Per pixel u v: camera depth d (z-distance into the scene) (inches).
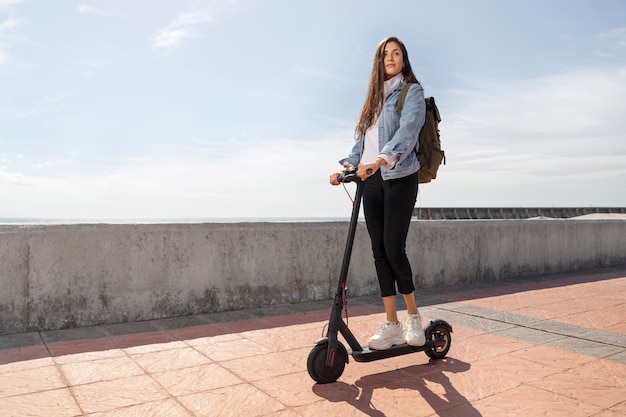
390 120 106.4
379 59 108.9
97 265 148.3
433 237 221.0
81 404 88.4
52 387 96.5
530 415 83.4
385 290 107.7
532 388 95.7
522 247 253.9
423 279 217.6
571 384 97.9
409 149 100.7
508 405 87.7
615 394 92.7
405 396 91.9
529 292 206.1
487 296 197.0
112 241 150.6
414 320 107.7
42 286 141.3
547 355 117.2
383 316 160.2
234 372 105.4
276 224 179.9
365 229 200.8
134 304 153.2
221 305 167.6
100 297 148.6
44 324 141.3
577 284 227.3
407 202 105.7
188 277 162.1
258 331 140.7
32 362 112.1
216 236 167.3
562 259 272.4
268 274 177.5
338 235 194.2
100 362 112.1
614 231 299.9
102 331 141.0
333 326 98.1
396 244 105.2
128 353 119.0
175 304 159.5
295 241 183.8
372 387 96.6
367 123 111.0
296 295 183.3
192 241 163.0
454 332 139.1
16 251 138.3
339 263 194.5
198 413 84.6
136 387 96.7
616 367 108.3
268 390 95.0
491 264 241.0
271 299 177.8
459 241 229.5
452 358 115.1
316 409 86.1
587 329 142.6
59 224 144.9
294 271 183.3
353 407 87.0
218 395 92.6
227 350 121.7
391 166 99.0
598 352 119.6
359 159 115.4
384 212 107.0
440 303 182.2
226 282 168.9
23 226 140.6
